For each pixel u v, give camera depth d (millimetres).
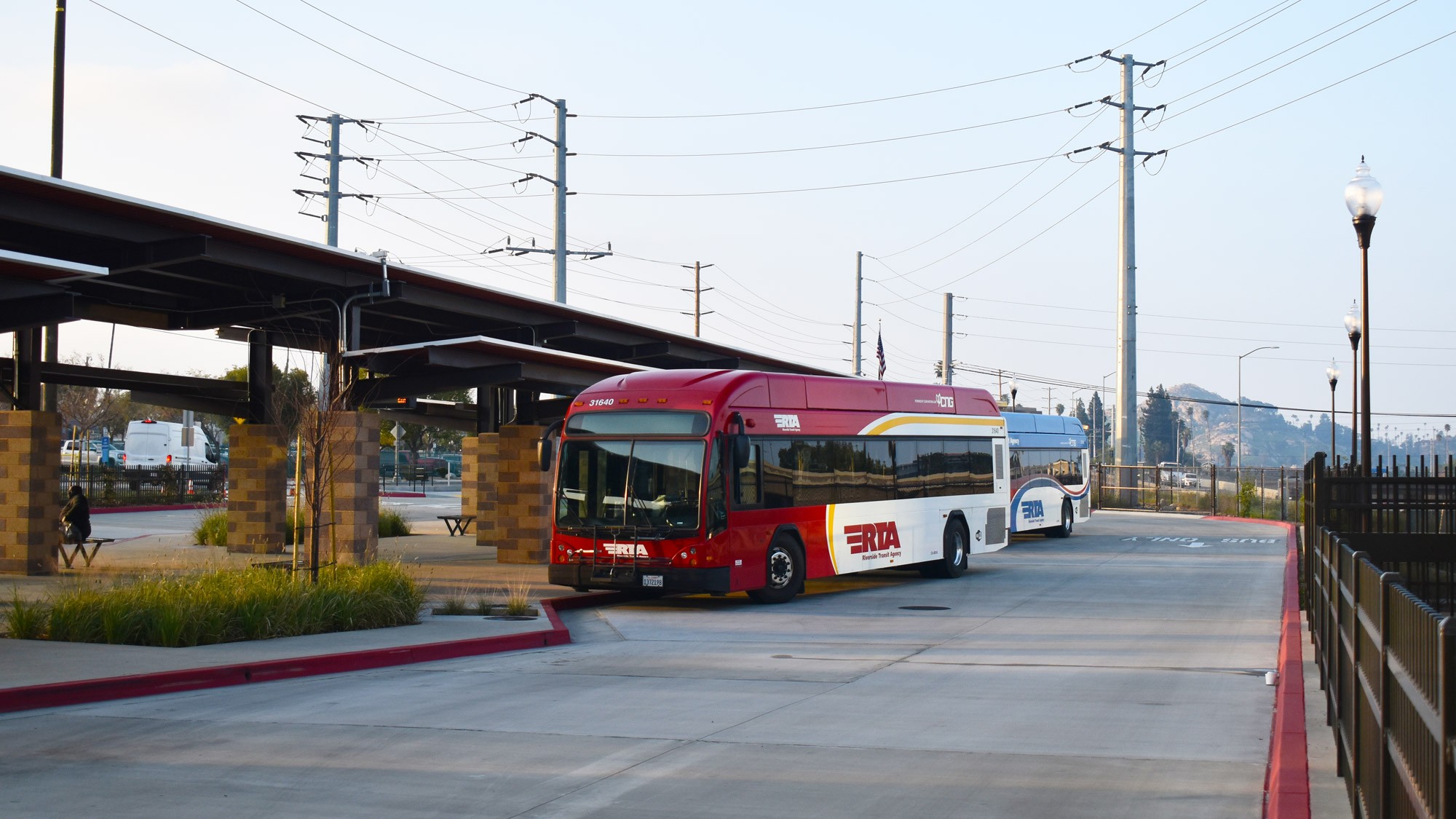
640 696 11266
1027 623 17172
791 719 10102
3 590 18281
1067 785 7785
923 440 24125
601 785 7828
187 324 24906
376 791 7688
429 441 96062
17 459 21125
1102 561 28969
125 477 48781
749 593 19781
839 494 21375
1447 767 3658
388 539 32906
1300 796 7012
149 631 13930
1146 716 10219
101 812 7199
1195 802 7375
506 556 25594
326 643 14086
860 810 7188
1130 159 48906
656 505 18625
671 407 18938
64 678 11289
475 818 7074
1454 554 11406
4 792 7684
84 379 23609
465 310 25172
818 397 21203
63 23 24750
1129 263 48906
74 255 20078
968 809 7211
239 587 15445
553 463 25672
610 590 19219
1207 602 19906
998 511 26641
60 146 24641
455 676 12594
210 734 9516
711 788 7723
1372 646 5688
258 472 25922
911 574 25656
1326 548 10047
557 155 41281
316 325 26234
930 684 11914
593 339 30469
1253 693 11359
